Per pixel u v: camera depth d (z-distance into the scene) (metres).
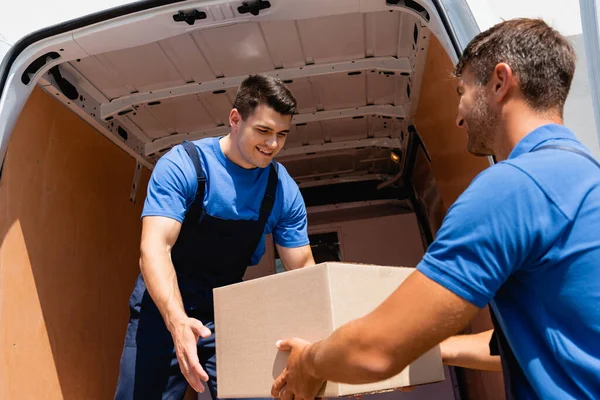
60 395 2.58
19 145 2.51
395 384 1.33
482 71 1.11
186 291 2.05
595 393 0.89
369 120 3.74
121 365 2.00
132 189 3.69
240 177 2.05
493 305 1.05
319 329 1.28
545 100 1.06
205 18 2.24
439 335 0.96
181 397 2.04
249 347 1.42
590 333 0.92
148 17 2.21
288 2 2.18
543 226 0.93
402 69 3.04
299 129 3.78
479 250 0.94
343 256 4.74
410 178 4.50
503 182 0.95
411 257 4.68
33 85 2.37
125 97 3.16
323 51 2.98
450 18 1.89
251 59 2.98
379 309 1.01
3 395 2.17
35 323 2.47
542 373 0.94
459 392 4.11
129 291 3.49
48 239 2.66
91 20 2.21
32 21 2.25
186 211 1.98
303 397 1.22
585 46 1.71
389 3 2.15
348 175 4.64
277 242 2.28
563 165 0.97
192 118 3.48
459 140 2.73
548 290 0.95
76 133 3.02
